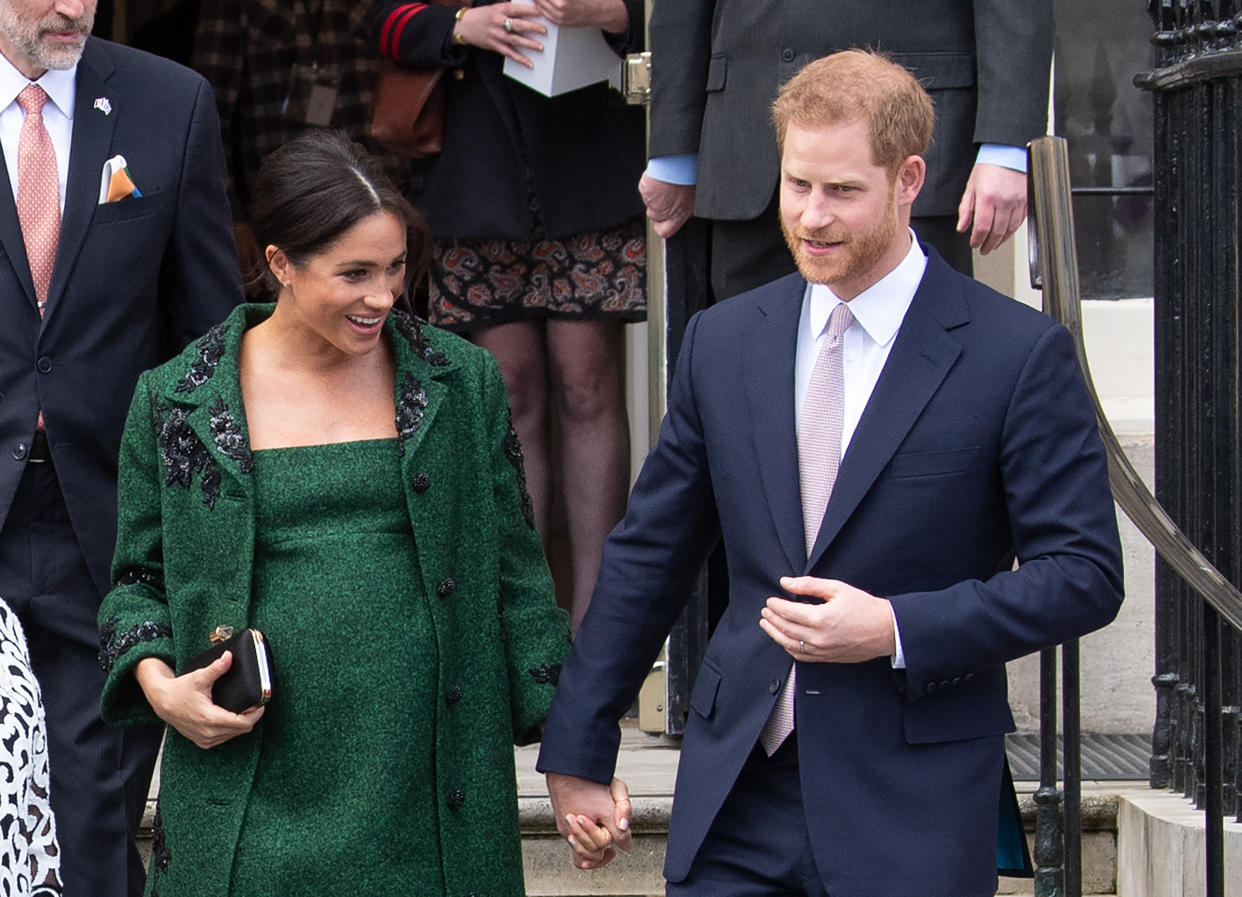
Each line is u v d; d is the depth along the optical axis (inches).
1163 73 390.9
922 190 371.9
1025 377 262.2
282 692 276.8
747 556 273.9
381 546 281.7
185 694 271.3
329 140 278.2
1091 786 429.1
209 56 574.2
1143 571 473.4
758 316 281.1
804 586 255.6
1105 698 475.8
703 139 399.2
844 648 253.4
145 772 363.3
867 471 262.8
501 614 297.7
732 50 389.4
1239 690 390.9
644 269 488.1
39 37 336.2
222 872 276.1
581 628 292.8
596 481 502.0
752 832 273.9
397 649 278.8
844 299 269.3
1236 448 377.4
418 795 280.7
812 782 262.7
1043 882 372.2
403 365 287.9
